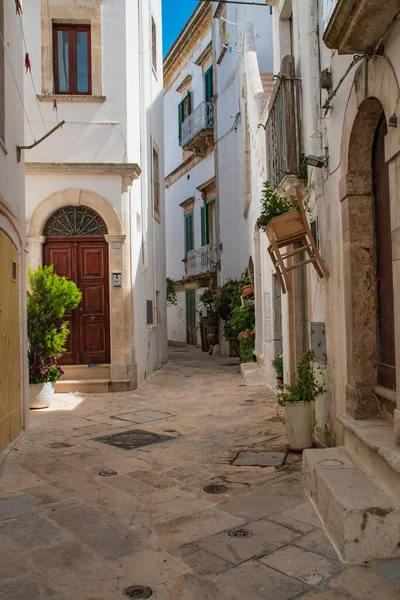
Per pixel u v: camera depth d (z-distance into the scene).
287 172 6.73
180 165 23.56
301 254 7.65
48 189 11.01
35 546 3.81
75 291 9.32
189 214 22.70
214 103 19.06
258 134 11.75
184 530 4.05
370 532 3.53
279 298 10.47
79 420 8.12
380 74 3.98
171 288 22.58
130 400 9.82
